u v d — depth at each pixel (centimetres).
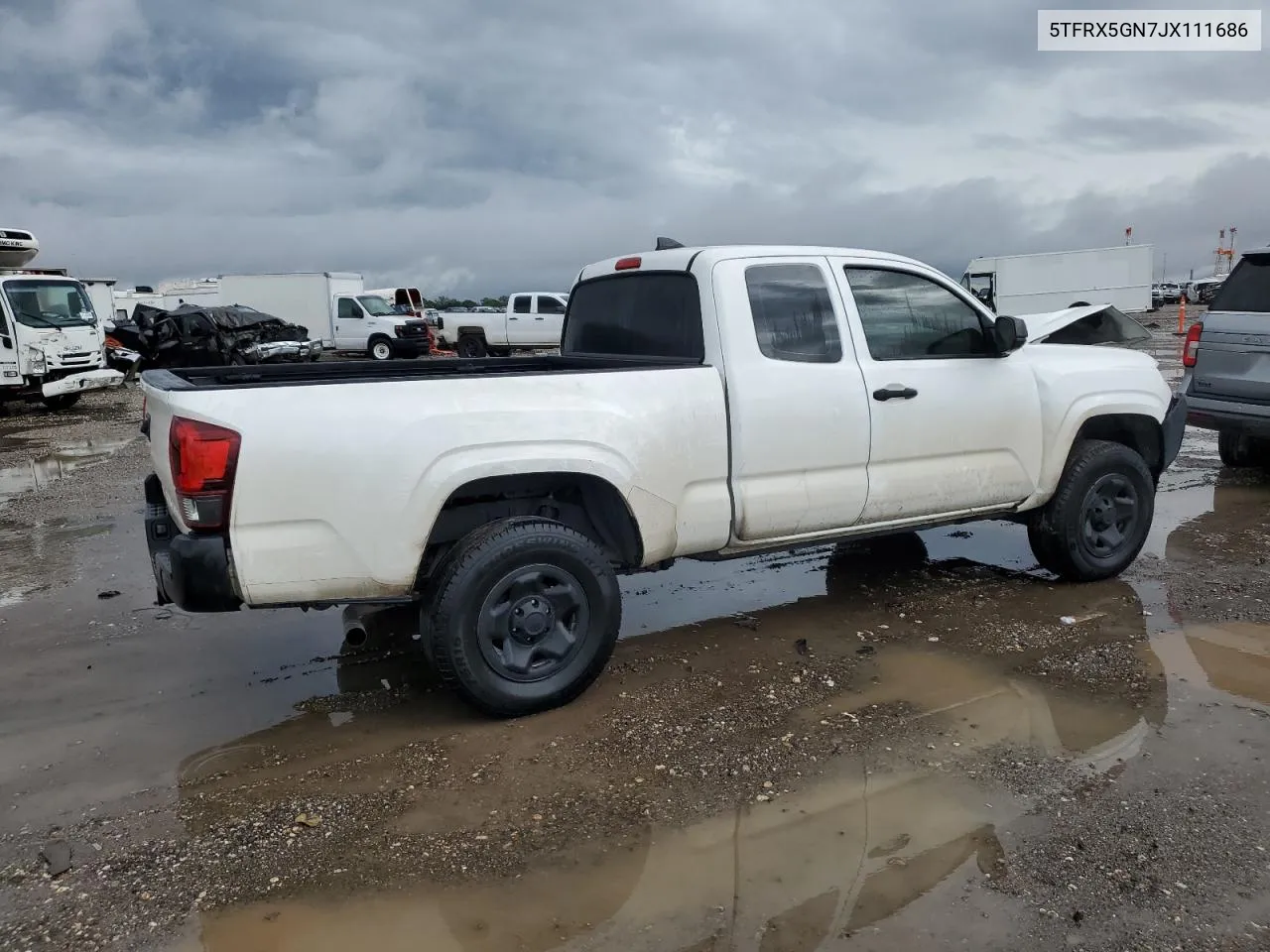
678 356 455
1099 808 312
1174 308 5497
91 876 293
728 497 434
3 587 599
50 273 1905
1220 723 370
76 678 449
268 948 257
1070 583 551
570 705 406
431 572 389
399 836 310
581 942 256
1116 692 401
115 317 3347
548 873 288
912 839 299
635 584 586
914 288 493
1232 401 762
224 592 349
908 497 482
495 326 2827
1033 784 329
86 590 589
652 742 371
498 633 383
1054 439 522
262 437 346
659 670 443
